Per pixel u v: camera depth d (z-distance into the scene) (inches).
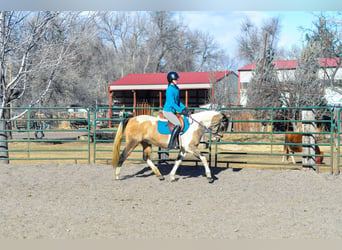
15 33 711.1
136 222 233.0
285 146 502.6
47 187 340.8
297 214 253.9
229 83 1074.7
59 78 1042.7
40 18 701.9
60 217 243.1
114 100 1514.5
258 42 1787.6
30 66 751.1
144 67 2276.1
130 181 366.6
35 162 526.3
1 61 685.9
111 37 2346.2
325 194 317.1
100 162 516.4
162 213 255.0
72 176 390.6
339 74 945.5
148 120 361.7
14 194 312.8
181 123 351.6
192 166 440.8
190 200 293.7
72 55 756.0
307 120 399.9
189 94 1455.5
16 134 981.2
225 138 814.5
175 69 2357.3
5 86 721.6
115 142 368.2
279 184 353.4
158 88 1283.2
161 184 353.1
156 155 526.9
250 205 279.7
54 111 1210.6
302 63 863.1
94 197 302.5
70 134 1023.0
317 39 863.1
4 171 414.0
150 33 2331.4
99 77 2269.9
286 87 858.8
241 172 405.1
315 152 430.6
